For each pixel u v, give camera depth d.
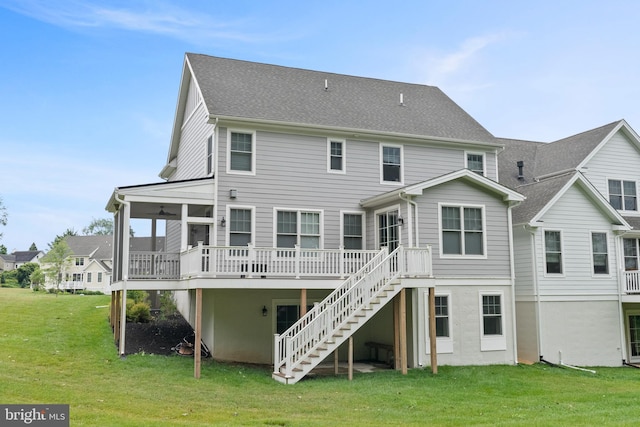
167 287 15.51
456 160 20.12
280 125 17.39
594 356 19.16
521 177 23.05
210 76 19.25
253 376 13.97
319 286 15.39
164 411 9.58
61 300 24.12
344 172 18.38
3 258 82.81
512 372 16.02
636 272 20.17
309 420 9.15
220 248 14.36
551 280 18.94
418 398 11.65
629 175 22.22
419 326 16.66
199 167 19.00
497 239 18.02
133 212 18.41
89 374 12.59
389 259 15.40
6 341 15.20
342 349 18.50
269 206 17.19
